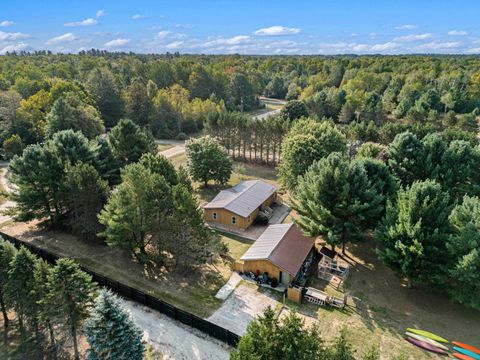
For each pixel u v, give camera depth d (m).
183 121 77.25
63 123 54.66
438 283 21.66
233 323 20.94
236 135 57.28
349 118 84.38
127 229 25.92
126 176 26.92
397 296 23.72
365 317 21.59
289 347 12.48
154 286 24.53
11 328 21.53
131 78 106.44
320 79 130.38
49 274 18.61
